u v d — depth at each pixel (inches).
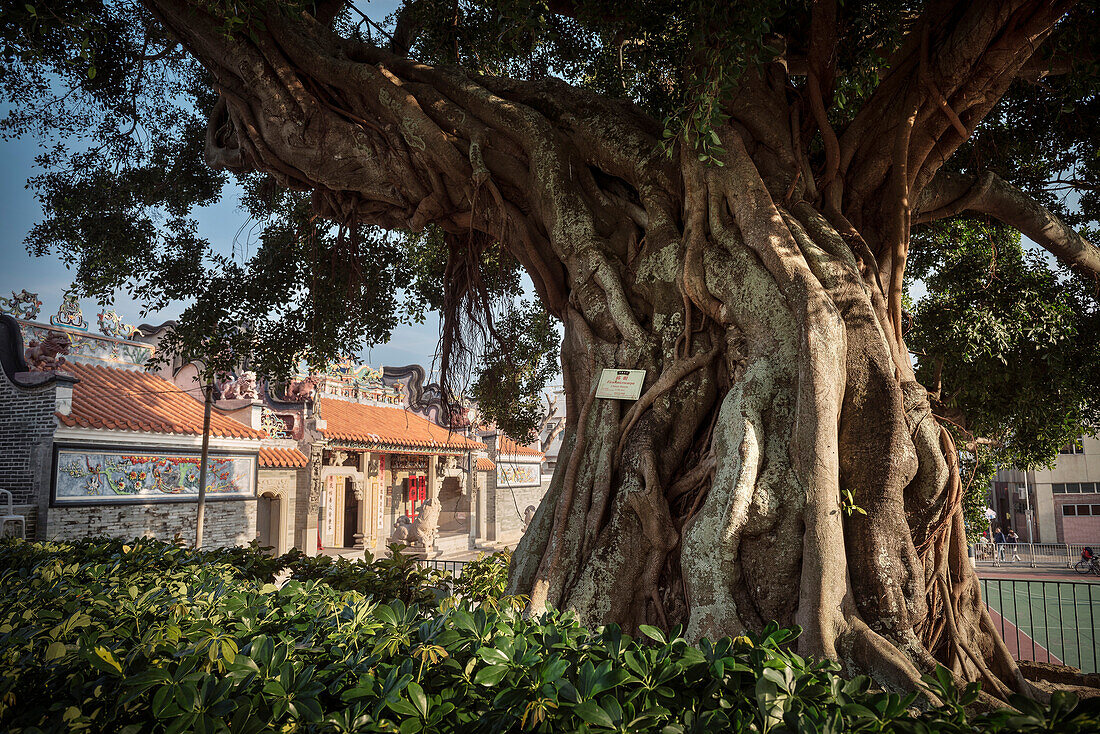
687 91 195.2
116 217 369.7
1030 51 200.1
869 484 159.2
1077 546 1268.5
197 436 609.6
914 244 355.9
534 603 174.1
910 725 80.0
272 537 733.9
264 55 254.7
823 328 163.9
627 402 196.9
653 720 83.4
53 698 102.4
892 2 216.1
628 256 216.7
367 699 92.0
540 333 409.7
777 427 164.1
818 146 274.4
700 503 171.2
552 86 252.1
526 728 85.8
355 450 839.7
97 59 315.0
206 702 90.3
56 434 503.2
